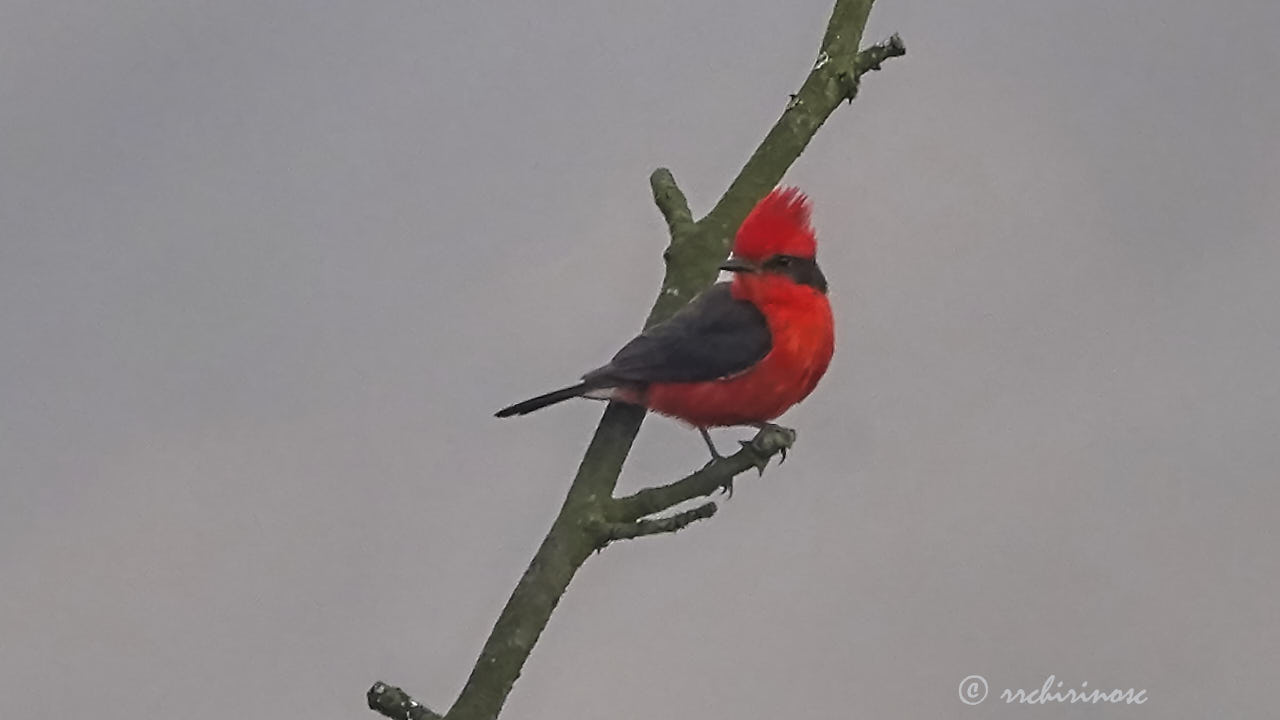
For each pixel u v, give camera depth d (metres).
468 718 3.70
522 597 3.83
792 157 5.24
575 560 3.89
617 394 5.53
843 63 5.25
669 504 3.94
